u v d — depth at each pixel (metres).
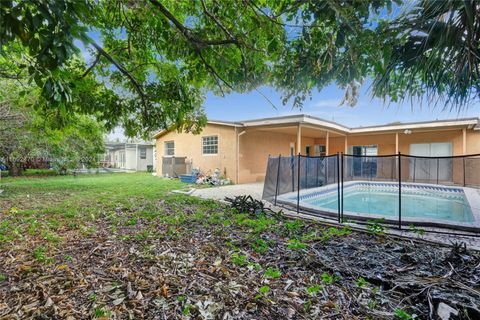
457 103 3.11
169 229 4.25
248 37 2.93
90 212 5.65
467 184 10.30
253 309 2.08
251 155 12.55
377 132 13.45
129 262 2.97
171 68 4.16
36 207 6.30
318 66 2.84
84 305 2.13
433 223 4.54
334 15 2.16
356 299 2.21
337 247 3.39
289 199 6.93
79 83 3.53
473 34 2.34
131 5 2.65
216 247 3.43
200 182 11.66
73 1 1.57
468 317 1.91
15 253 3.28
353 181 12.08
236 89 3.60
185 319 1.96
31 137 9.47
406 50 2.78
